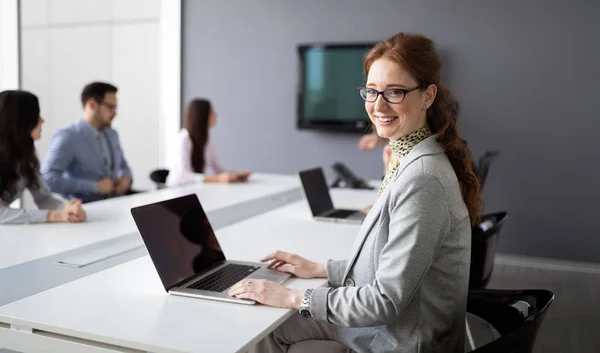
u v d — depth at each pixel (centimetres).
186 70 597
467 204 162
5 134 257
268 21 561
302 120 551
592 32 470
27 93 265
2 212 254
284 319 150
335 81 536
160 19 597
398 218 146
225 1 575
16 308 150
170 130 605
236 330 138
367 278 158
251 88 574
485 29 496
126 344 131
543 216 497
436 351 154
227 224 269
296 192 372
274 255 192
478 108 505
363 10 529
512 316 179
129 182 414
